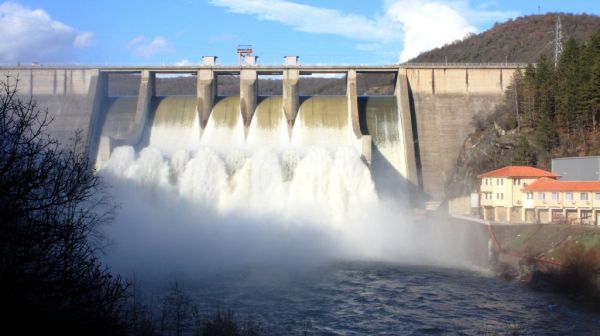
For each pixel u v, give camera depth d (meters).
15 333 21.39
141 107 98.69
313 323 46.50
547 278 57.97
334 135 96.50
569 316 48.38
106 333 25.56
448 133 98.81
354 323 46.69
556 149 90.69
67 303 24.41
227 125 98.75
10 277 21.56
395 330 45.09
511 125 96.69
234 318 46.69
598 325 45.94
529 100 97.06
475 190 89.62
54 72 105.56
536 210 74.06
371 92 178.12
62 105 103.38
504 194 77.81
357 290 56.84
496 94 102.12
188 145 97.25
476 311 50.03
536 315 48.75
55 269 23.66
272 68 99.62
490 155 91.31
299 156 86.00
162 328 41.50
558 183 73.31
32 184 23.42
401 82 99.31
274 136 97.19
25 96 105.44
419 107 100.00
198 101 99.75
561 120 94.25
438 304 52.16
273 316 48.22
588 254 56.44
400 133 96.94
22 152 23.89
